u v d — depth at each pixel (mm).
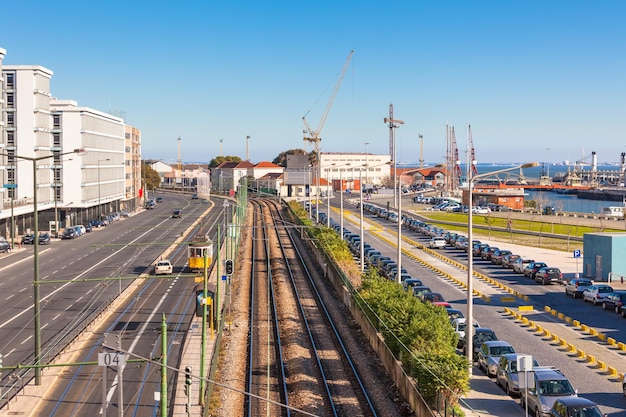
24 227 104938
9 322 46281
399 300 38969
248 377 35031
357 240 89125
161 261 66875
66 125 116125
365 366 36531
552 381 27641
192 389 32438
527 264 68125
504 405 29016
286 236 109125
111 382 33531
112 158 140750
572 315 48469
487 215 132500
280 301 56719
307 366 36562
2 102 99062
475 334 37812
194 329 44500
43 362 36281
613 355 37312
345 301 54812
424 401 26531
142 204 172125
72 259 77812
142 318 47594
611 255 61906
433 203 175625
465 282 62906
